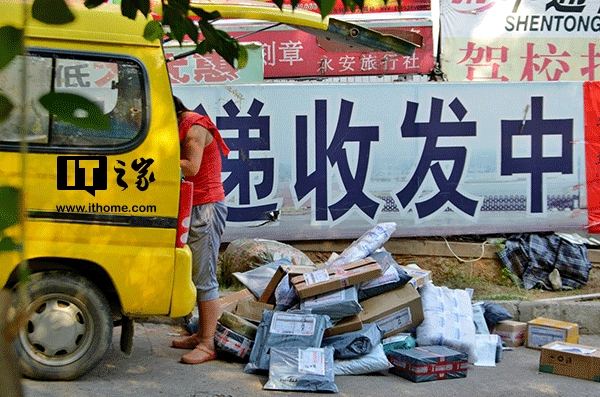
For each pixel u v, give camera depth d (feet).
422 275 16.83
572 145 22.25
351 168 21.84
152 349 15.17
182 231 12.26
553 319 19.10
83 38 11.81
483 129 22.06
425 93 21.85
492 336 16.02
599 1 22.97
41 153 11.52
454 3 22.99
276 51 23.26
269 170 21.63
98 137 11.82
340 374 13.79
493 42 23.17
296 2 6.31
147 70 12.07
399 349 14.64
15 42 3.83
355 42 15.25
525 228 22.29
